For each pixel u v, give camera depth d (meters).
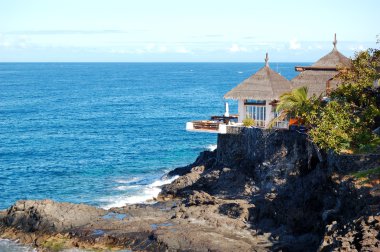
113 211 46.94
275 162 49.91
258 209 43.34
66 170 67.88
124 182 61.31
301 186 45.12
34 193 57.94
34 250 41.66
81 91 190.38
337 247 31.11
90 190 58.22
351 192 38.09
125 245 40.38
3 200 55.69
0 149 82.12
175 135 94.06
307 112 47.50
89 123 109.94
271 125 50.88
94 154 78.00
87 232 42.22
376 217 32.22
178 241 39.00
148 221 43.72
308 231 40.62
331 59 56.22
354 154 42.12
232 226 41.84
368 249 29.78
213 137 91.75
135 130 100.12
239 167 53.38
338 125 44.22
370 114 45.38
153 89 197.38
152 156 76.31
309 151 48.00
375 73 48.38
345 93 47.50
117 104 145.75
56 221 43.88
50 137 93.00
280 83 54.91
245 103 55.66
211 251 37.66
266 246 38.59
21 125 107.44
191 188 54.09
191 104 142.88
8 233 44.28
